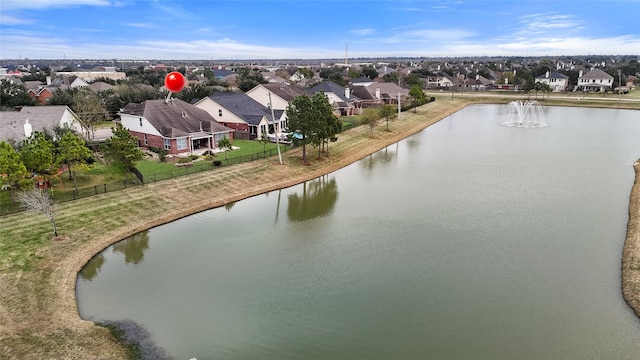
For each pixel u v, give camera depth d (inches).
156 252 1220.5
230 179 1806.1
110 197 1510.8
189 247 1258.0
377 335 861.8
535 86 5575.8
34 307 906.1
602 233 1350.9
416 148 2659.9
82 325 866.1
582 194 1729.8
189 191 1643.7
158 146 2235.5
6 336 804.0
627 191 1765.5
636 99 5027.1
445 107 4557.1
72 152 1545.3
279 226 1421.0
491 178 1971.0
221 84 5398.6
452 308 955.3
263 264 1161.4
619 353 808.9
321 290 1030.4
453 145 2743.6
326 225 1432.1
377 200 1680.6
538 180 1935.3
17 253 1109.7
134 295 1002.1
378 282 1067.9
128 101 3398.1
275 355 802.2
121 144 1646.2
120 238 1273.4
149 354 797.2
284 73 7637.8
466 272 1115.9
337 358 795.4
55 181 1658.5
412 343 837.8
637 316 922.1
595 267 1138.0
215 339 845.8
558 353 809.5
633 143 2748.5
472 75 7652.6
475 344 834.8
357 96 4180.6
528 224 1428.4
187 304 968.3
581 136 3009.4
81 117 2689.5
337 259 1190.3
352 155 2373.3
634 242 1250.6
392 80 6284.5
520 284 1056.8
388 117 3166.8
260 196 1723.7
